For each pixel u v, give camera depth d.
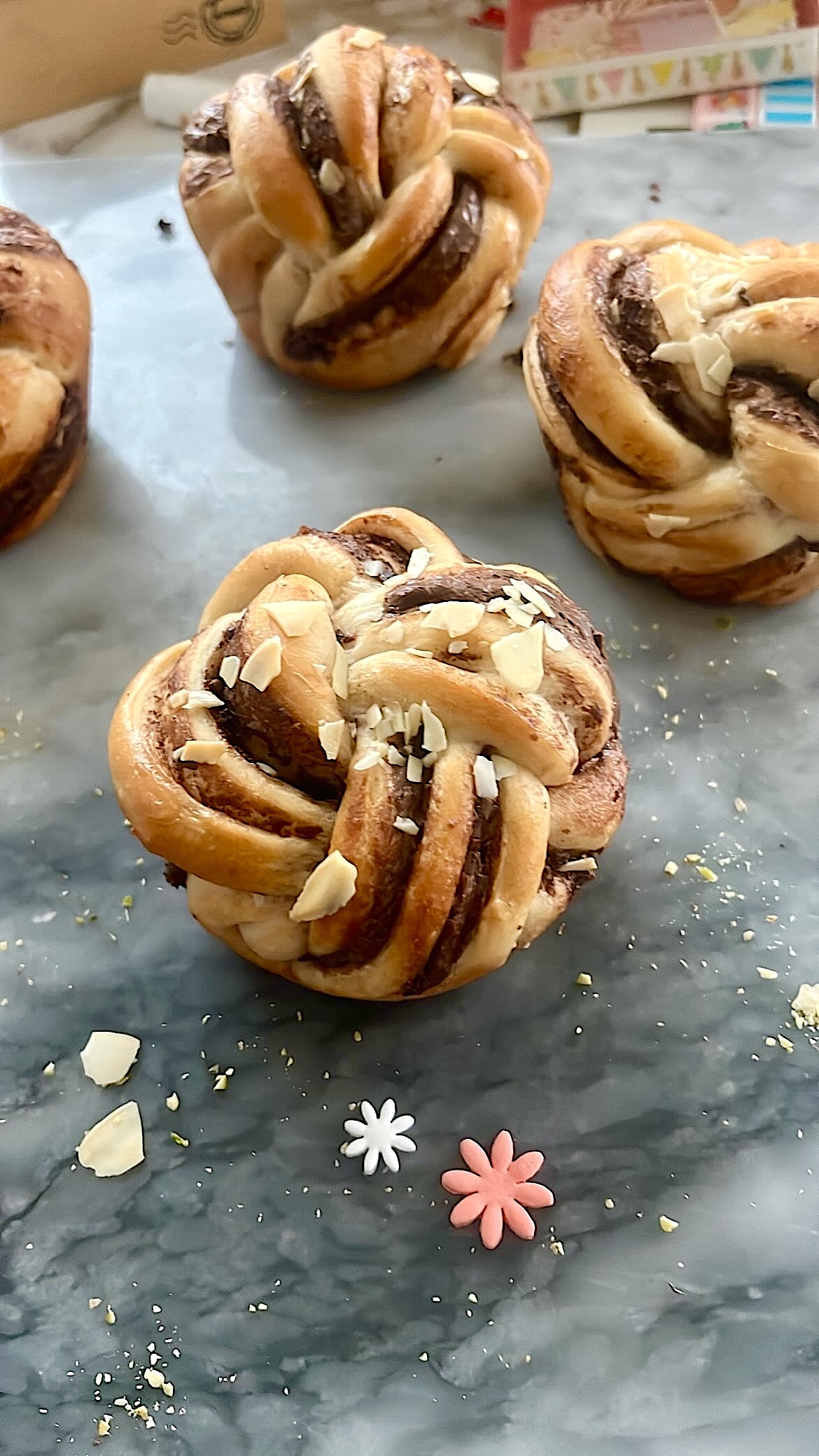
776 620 0.28
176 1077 0.23
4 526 0.28
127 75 0.37
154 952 0.24
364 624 0.21
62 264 0.28
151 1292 0.20
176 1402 0.19
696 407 0.26
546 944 0.24
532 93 0.37
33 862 0.25
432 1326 0.20
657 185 0.35
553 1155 0.22
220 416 0.31
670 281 0.26
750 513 0.26
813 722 0.27
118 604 0.28
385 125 0.28
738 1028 0.23
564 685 0.21
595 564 0.29
